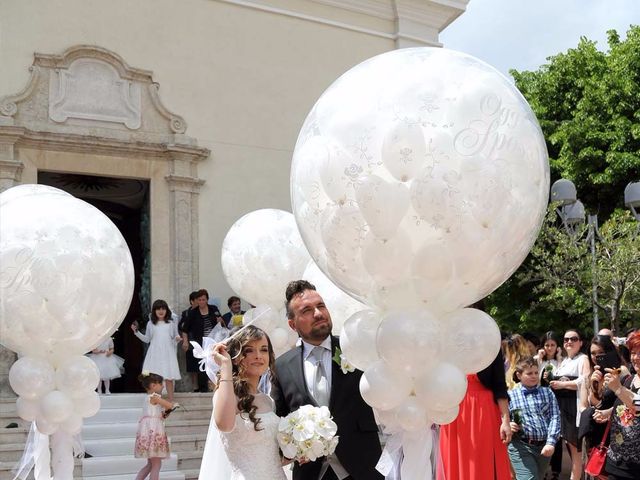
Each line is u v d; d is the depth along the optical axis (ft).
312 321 14.30
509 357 23.36
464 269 11.01
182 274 43.88
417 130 10.55
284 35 49.60
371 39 52.60
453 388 11.25
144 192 45.65
